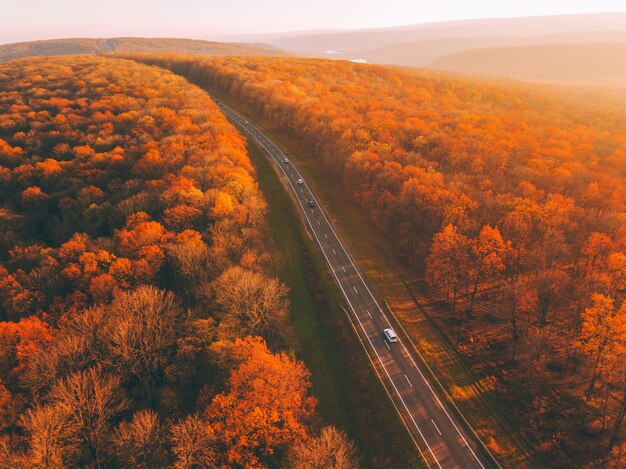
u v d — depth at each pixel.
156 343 69.69
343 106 177.88
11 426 58.16
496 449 64.56
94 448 57.00
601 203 104.44
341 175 139.88
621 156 131.12
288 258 107.81
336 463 56.03
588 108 194.25
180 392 68.50
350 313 91.75
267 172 145.88
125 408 62.50
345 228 121.06
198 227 98.50
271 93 194.50
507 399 71.62
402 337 85.50
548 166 119.94
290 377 65.62
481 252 86.31
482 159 122.56
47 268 81.25
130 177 117.19
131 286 80.19
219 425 57.84
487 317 87.81
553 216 93.56
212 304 79.12
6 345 65.56
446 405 71.88
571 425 65.62
